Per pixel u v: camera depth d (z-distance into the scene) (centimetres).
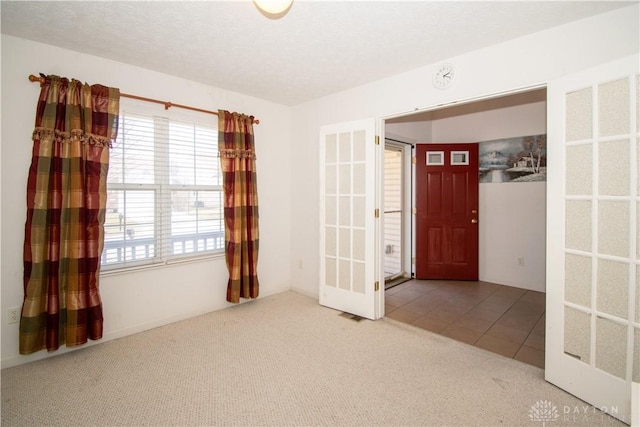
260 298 368
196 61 258
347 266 323
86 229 235
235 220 318
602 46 185
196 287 313
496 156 434
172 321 297
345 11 186
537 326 294
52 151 222
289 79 297
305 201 378
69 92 228
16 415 172
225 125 313
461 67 244
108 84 254
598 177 177
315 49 235
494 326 294
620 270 170
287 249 398
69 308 228
